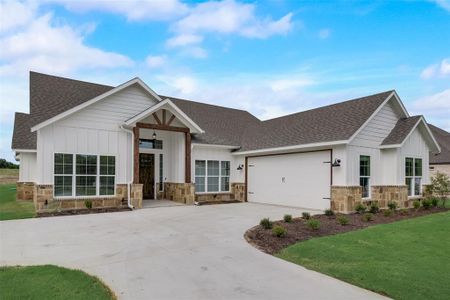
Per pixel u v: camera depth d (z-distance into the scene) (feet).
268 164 53.06
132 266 18.71
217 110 72.54
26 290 14.42
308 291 15.48
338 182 41.55
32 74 52.70
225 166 58.44
